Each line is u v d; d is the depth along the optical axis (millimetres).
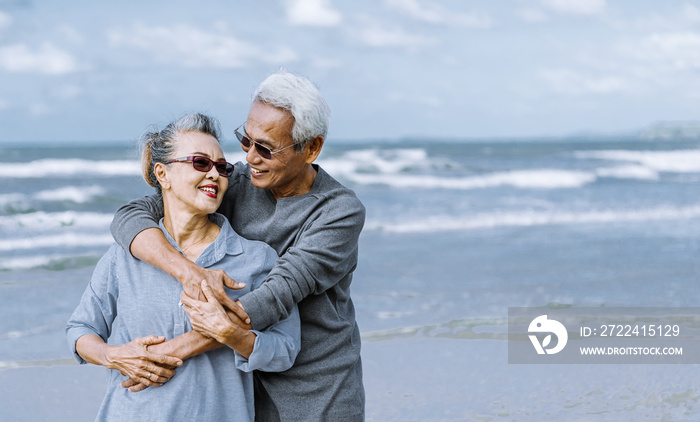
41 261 9383
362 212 2617
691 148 53594
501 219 14367
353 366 2738
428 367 5074
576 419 4227
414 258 9406
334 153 35531
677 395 4598
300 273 2422
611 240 11203
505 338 5762
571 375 4945
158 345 2273
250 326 2316
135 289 2393
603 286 7602
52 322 6332
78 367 5172
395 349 5453
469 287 7559
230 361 2391
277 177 2504
